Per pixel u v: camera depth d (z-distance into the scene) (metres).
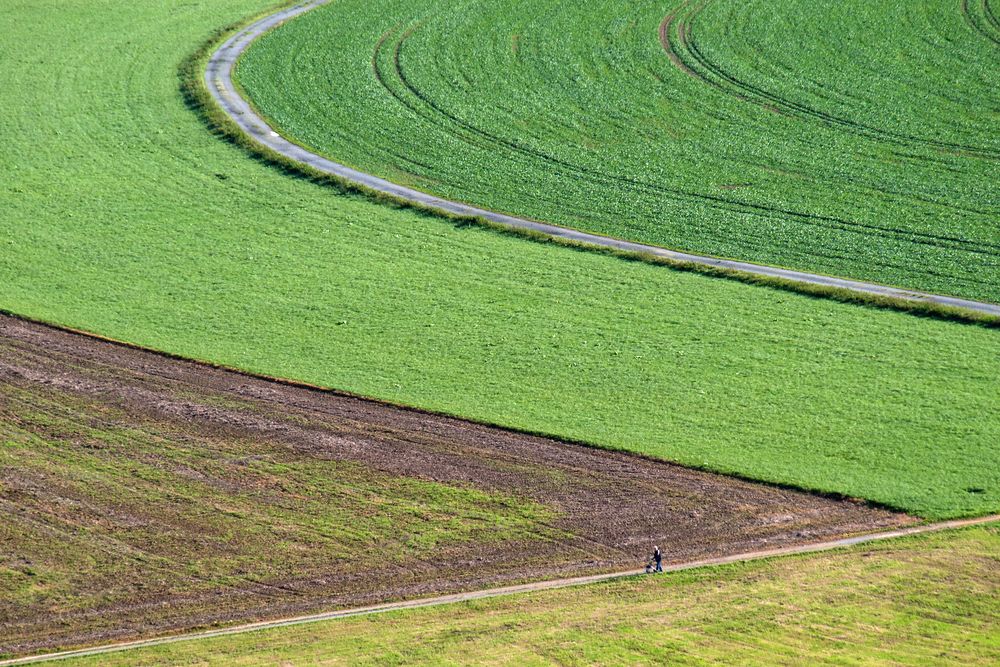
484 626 43.34
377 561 48.16
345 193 85.75
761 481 52.84
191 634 43.88
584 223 81.19
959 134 94.38
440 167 90.25
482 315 68.50
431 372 62.53
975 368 61.62
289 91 103.31
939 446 55.09
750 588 45.50
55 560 47.91
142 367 62.59
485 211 83.12
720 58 108.88
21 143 93.56
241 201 84.50
